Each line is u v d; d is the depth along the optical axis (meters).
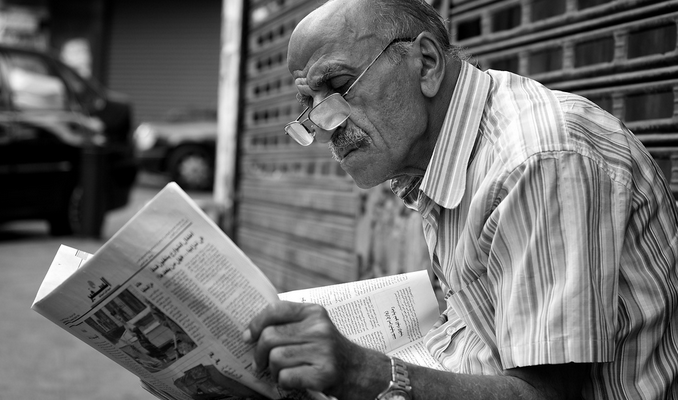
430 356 1.73
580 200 1.34
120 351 1.40
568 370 1.34
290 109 4.77
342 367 1.26
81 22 18.14
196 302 1.31
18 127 7.53
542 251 1.34
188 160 12.84
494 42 2.73
